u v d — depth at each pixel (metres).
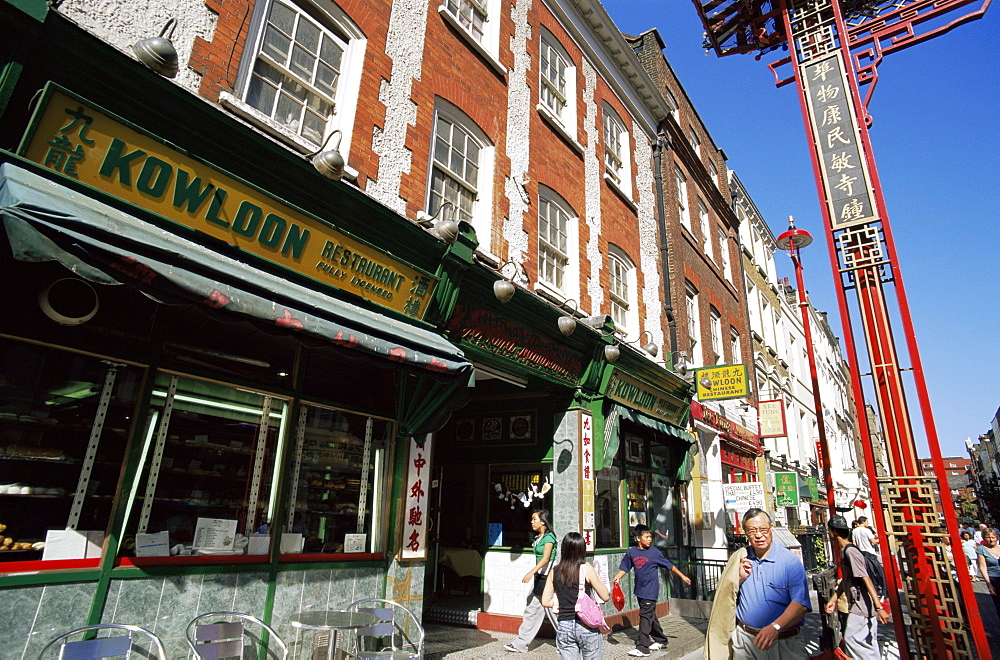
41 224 3.05
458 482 9.48
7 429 3.65
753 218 23.73
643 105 14.04
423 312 6.14
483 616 8.08
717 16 7.82
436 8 7.66
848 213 5.88
